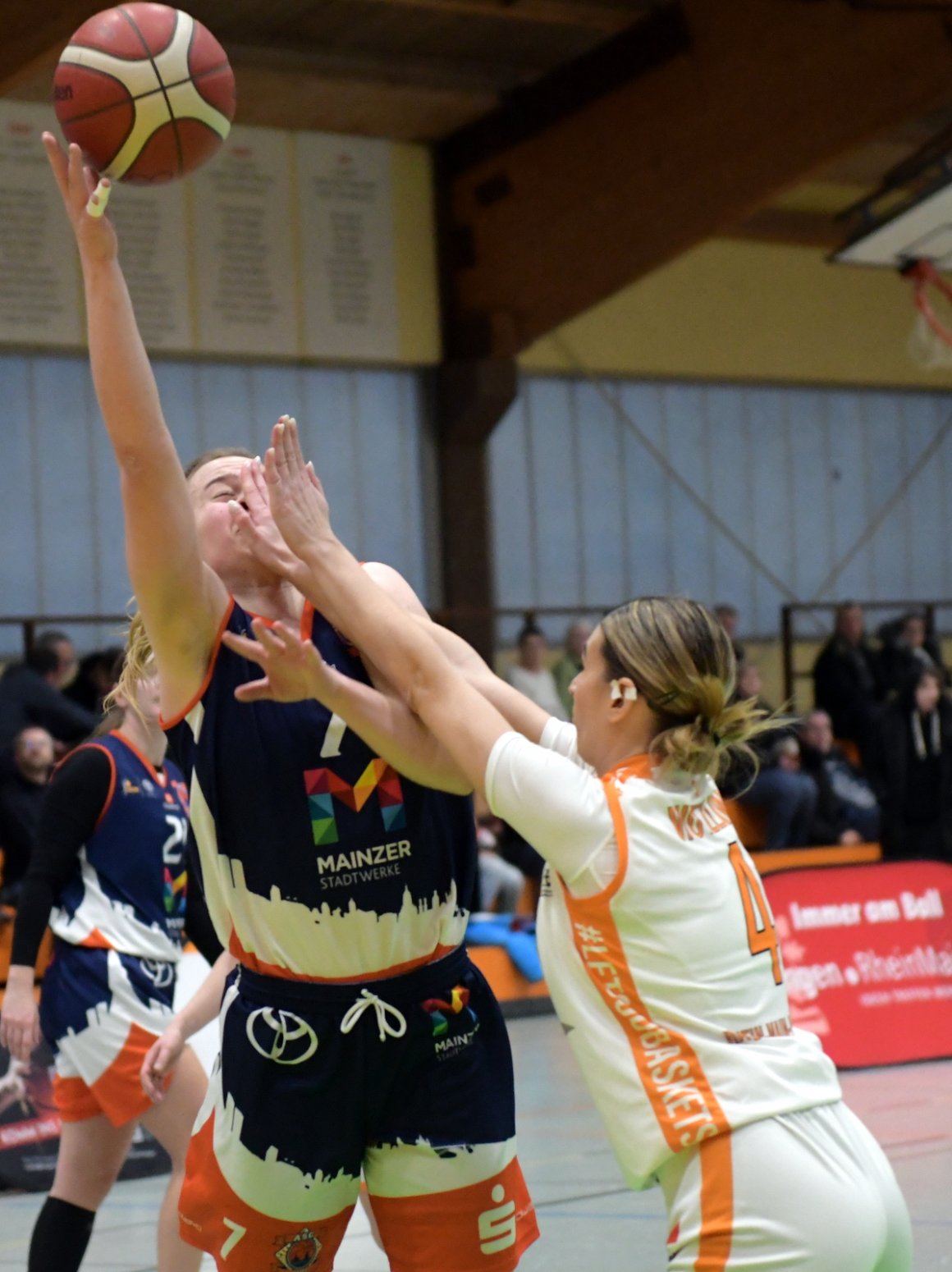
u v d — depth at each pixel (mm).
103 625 15594
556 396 18469
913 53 13180
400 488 17109
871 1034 10086
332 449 16734
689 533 19250
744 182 14445
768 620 19750
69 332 15148
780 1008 3129
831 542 20297
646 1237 5969
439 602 17250
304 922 3250
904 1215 3064
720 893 3086
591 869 3037
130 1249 6105
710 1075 2977
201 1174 3404
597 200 15609
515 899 13555
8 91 13031
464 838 3438
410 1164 3340
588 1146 7738
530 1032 11883
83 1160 4895
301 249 16375
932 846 14547
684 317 19297
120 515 15719
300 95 15680
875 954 10398
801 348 20141
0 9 12695
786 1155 2924
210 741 3225
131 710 5195
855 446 20578
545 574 18250
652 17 14875
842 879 10484
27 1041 4977
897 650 17141
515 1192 3445
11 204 14766
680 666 3127
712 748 3129
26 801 11281
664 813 3092
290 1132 3285
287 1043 3277
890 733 14664
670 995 3016
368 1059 3287
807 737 15203
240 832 3252
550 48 15805
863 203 14211
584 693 3264
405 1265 3389
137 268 15516
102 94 3223
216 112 3346
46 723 12023
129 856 5055
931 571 21141
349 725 3121
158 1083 4410
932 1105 8383
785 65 13977
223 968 4512
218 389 16094
